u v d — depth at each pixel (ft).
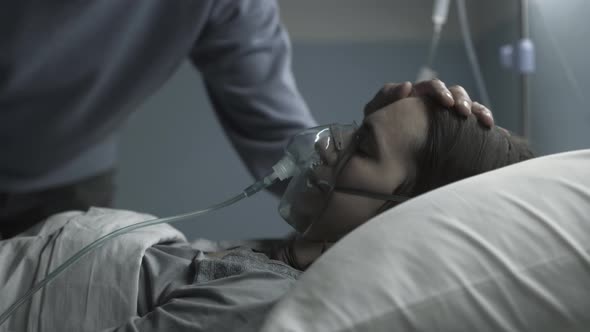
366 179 3.50
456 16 12.17
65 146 5.19
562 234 2.42
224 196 11.86
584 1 8.38
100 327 3.16
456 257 2.40
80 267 3.31
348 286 2.36
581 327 2.31
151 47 4.94
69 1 4.20
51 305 3.22
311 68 12.06
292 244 3.84
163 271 3.36
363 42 12.11
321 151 3.53
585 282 2.33
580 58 8.63
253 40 5.49
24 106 4.59
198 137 11.91
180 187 11.86
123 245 3.38
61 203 6.08
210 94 5.95
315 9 12.09
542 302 2.31
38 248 3.51
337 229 3.61
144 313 3.23
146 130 11.89
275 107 5.66
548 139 9.64
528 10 10.17
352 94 12.03
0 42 4.17
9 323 3.24
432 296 2.32
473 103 3.71
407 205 2.72
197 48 5.51
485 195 2.63
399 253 2.44
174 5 4.84
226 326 2.70
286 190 3.64
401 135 3.52
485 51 11.84
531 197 2.59
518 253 2.40
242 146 5.93
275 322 2.29
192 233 11.81
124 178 11.85
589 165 2.75
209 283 3.10
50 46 4.32
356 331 2.27
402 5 12.15
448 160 3.47
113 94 5.01
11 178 5.40
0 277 3.43
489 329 2.30
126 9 4.57
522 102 7.55
